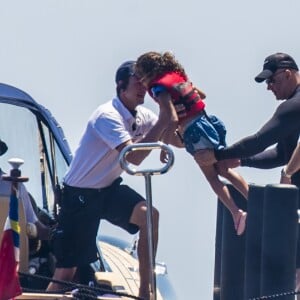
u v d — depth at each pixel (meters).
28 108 24.33
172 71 21.59
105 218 22.50
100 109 21.98
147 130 22.36
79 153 22.14
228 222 21.30
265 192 19.33
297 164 22.05
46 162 24.58
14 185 18.73
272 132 21.73
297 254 20.27
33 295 19.14
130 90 21.86
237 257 21.03
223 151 22.09
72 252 22.20
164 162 22.05
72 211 22.17
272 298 18.88
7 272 18.53
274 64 22.62
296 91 22.59
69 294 19.56
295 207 19.17
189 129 22.17
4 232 18.66
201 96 22.88
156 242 22.16
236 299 20.92
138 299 19.44
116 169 22.16
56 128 24.55
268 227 19.22
